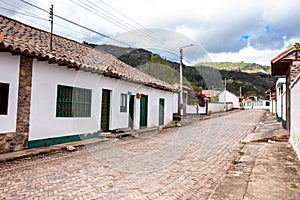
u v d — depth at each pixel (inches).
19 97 261.3
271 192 146.0
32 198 141.3
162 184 168.7
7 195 145.3
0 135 242.7
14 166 209.2
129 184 166.7
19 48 239.0
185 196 149.2
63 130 313.4
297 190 149.0
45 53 270.8
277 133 422.6
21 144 262.7
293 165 210.7
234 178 176.1
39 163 219.6
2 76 244.7
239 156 255.4
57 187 159.3
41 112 286.4
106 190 155.3
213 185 169.3
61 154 257.8
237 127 563.8
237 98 1792.6
